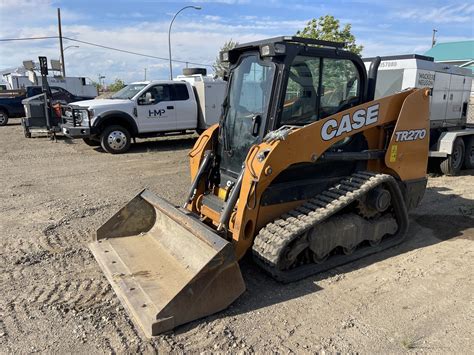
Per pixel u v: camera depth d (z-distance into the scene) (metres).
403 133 4.84
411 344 3.12
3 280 4.11
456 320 3.46
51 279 4.13
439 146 8.72
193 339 3.17
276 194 4.13
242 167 4.10
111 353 3.02
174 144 13.48
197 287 3.30
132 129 11.88
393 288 3.98
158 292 3.49
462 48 29.59
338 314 3.53
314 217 3.93
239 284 3.50
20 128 18.67
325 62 4.28
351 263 4.50
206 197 4.74
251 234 4.00
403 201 4.79
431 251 4.85
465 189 7.70
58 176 8.83
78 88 26.33
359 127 4.44
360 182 4.39
